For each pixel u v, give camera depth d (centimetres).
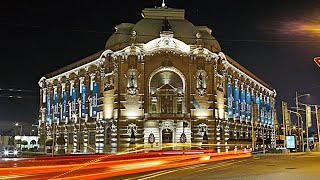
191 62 7269
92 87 8062
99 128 7406
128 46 7081
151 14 7575
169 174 2725
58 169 2831
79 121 8475
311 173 2578
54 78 9962
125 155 4247
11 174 2464
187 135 6981
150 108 7062
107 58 7375
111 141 7019
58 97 9681
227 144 7525
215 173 2727
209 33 8138
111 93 7219
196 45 7312
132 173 2862
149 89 7106
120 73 7069
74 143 8569
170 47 7131
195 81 7231
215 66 7494
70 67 9194
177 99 7144
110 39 7538
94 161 3603
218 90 7675
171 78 7181
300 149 8531
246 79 9888
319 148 7981
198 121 7100
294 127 9731
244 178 2309
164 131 7000
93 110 7656
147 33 7288
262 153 7344
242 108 9219
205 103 7219
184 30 7469
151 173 2842
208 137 7112
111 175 2622
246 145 7919
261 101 11062
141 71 7081
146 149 5956
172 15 7625
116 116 6988
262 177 2350
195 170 3091
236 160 4719
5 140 13288
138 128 6931
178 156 4669
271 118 11456
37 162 3894
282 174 2528
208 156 5197
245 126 9294
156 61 7131
